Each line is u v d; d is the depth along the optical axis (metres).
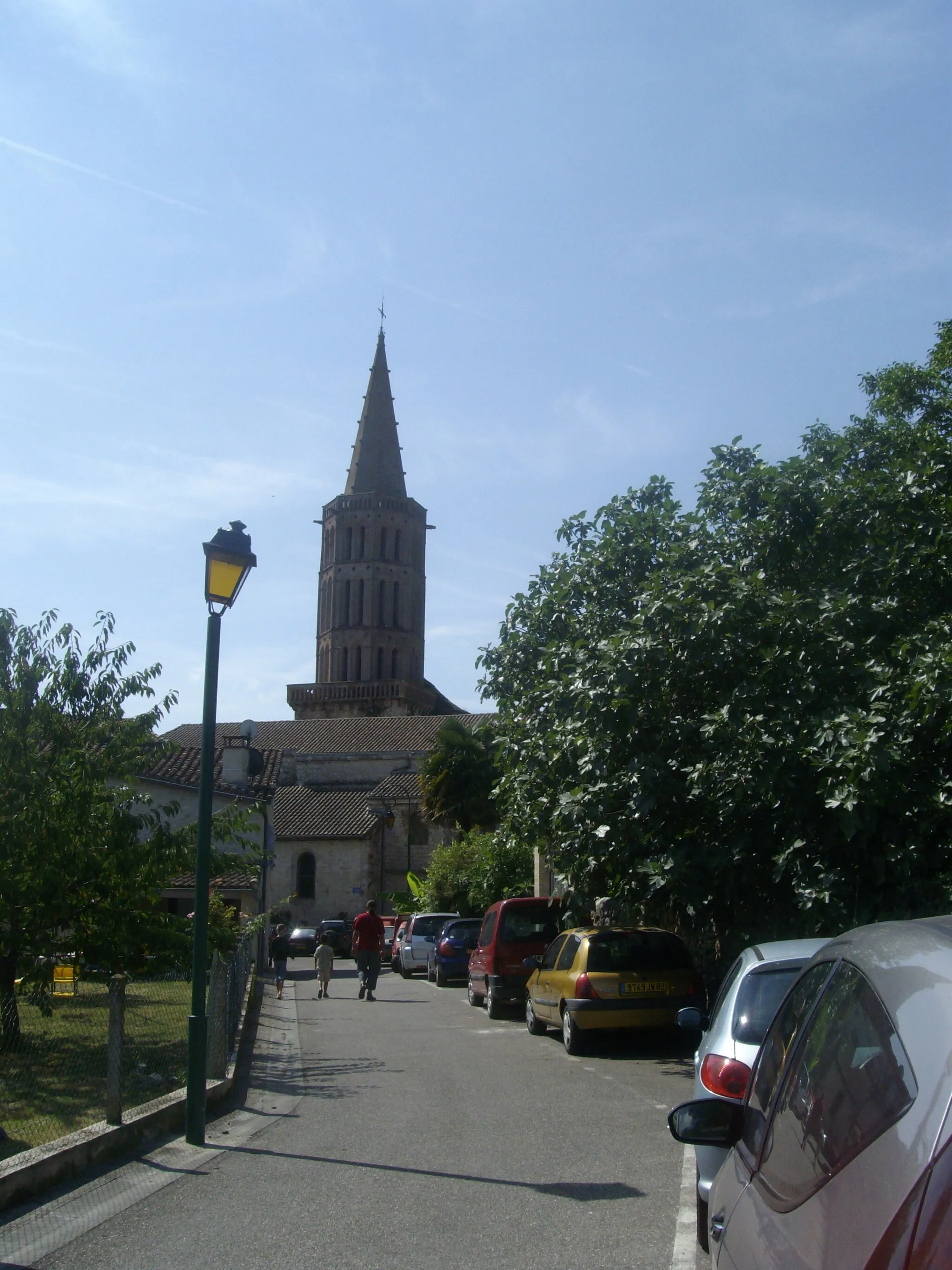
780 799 11.69
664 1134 9.23
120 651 15.89
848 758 10.34
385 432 96.31
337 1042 16.80
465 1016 20.89
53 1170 7.58
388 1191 7.52
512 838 17.47
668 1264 5.92
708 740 11.89
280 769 73.25
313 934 48.44
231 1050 14.41
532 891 35.28
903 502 13.12
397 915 52.03
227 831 16.34
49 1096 10.33
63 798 14.46
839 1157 2.51
